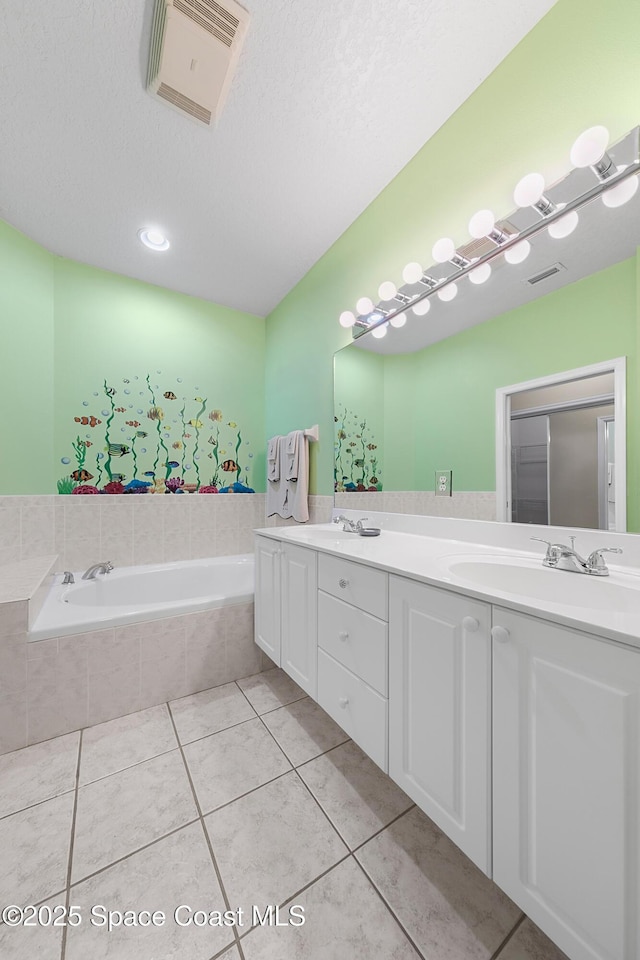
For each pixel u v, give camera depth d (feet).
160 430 8.31
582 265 3.53
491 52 3.91
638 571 3.15
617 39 3.18
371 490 6.10
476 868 3.09
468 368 4.63
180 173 5.36
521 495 4.08
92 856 3.13
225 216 6.24
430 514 5.11
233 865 3.07
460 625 2.68
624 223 3.23
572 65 3.46
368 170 5.38
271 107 4.40
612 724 1.89
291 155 5.08
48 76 4.05
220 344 9.16
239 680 6.13
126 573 7.34
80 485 7.39
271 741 4.64
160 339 8.34
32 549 6.73
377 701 3.45
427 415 5.16
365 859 3.14
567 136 3.55
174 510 8.38
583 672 2.01
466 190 4.49
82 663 4.89
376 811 3.64
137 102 4.33
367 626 3.61
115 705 5.10
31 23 3.59
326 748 4.53
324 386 7.32
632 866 1.82
